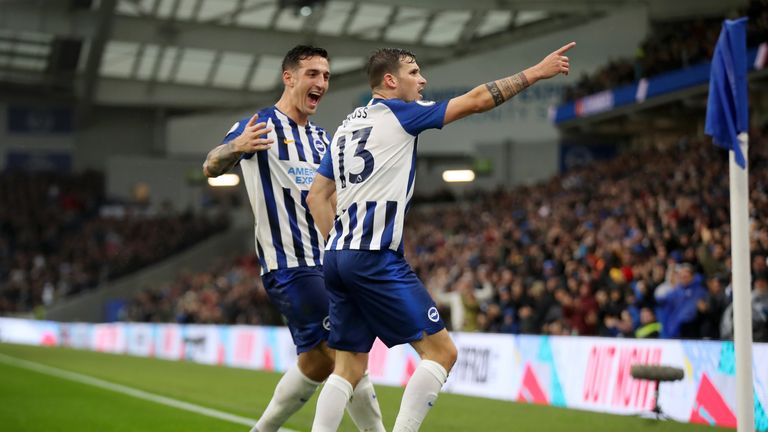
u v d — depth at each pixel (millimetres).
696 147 35719
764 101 38531
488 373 21672
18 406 18938
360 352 8977
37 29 58375
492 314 26734
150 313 53562
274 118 9969
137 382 25500
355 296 8727
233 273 54719
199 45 64062
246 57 72375
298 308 9734
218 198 78000
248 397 21141
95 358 37719
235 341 35031
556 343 19406
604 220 32312
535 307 25281
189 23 63500
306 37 65625
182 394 21875
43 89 79562
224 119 78812
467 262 34812
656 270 21688
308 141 10078
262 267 10008
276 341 31734
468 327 27734
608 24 52531
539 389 19750
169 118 82562
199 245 71125
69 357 38344
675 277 20062
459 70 59406
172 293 55562
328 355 9750
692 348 15719
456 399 20359
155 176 78812
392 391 22297
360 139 8719
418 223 50594
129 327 45000
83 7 60531
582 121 45656
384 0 50594
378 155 8633
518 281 26219
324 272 8969
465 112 8453
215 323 43688
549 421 16016
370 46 66000
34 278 67375
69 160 80812
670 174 34094
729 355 14922
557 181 44156
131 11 62094
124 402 19922
